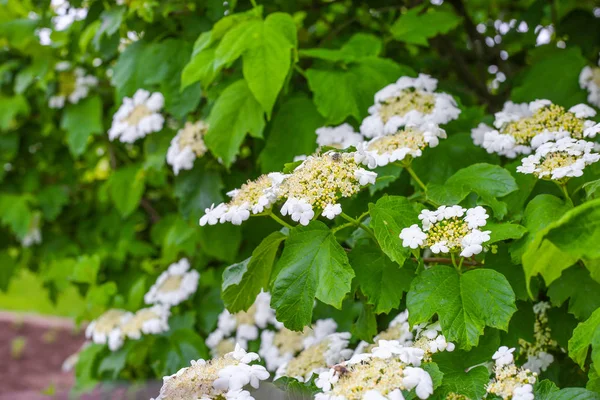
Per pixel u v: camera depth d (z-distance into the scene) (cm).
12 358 309
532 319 115
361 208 129
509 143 117
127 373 162
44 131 210
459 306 104
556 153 110
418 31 148
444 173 127
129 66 155
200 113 155
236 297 113
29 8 207
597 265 106
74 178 215
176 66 151
